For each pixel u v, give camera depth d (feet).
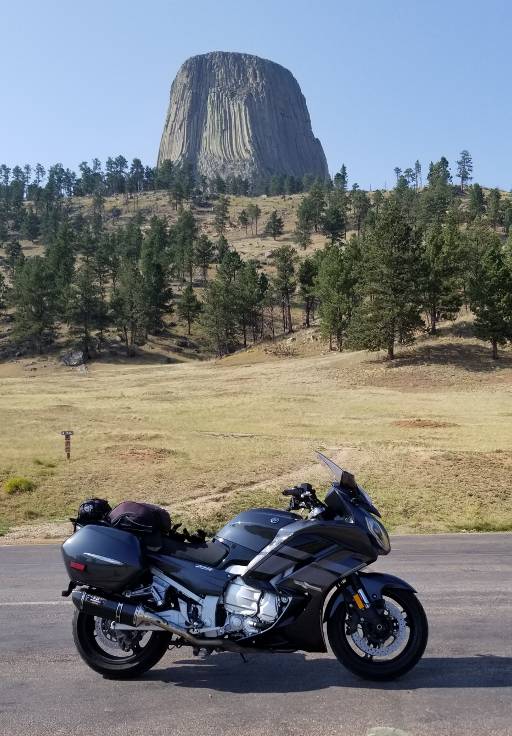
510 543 41.60
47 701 17.78
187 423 153.17
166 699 17.84
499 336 273.33
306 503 19.40
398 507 60.59
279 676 19.35
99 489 73.20
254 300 475.31
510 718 16.51
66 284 532.32
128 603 19.01
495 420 161.89
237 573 18.74
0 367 444.14
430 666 19.93
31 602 27.22
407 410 184.65
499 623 23.99
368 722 16.34
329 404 199.82
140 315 480.64
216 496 67.56
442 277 323.16
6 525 56.85
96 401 217.56
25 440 117.80
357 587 18.79
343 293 362.94
